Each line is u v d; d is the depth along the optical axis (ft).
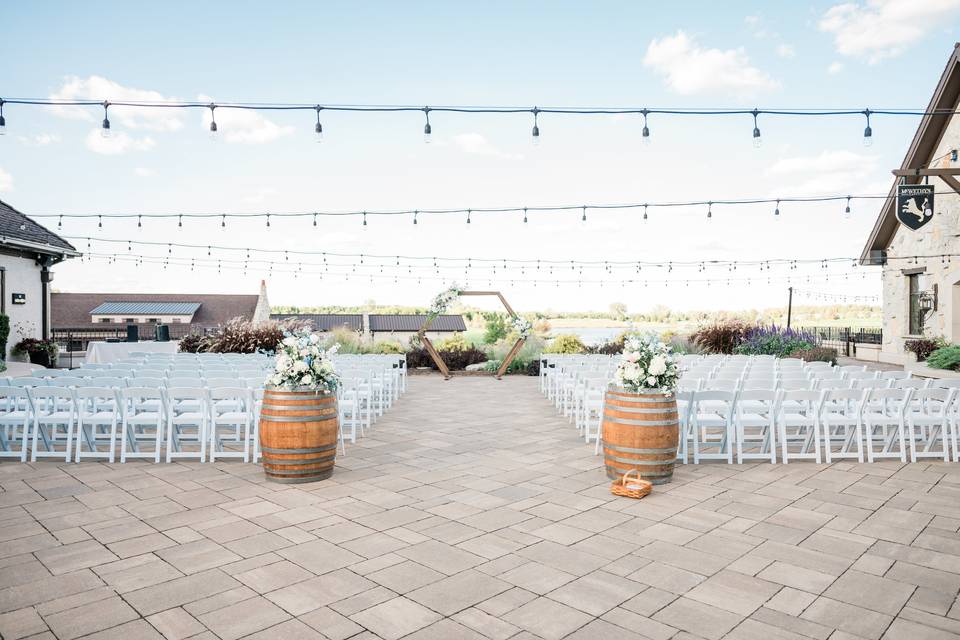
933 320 52.01
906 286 56.03
